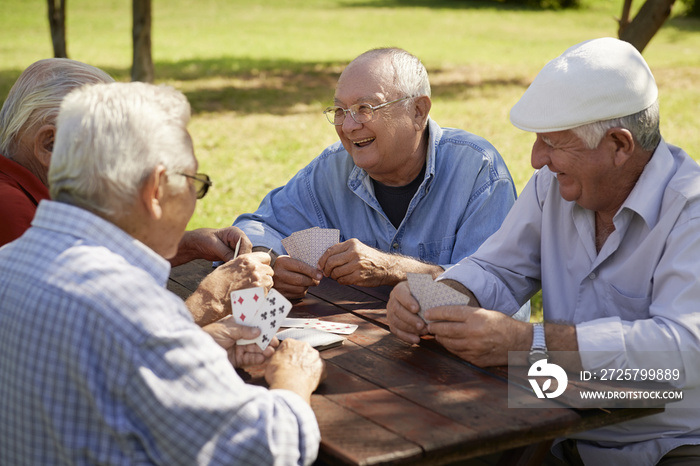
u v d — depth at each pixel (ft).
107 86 4.96
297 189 10.00
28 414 4.55
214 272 7.07
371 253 8.25
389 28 79.20
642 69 6.40
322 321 7.41
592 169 6.47
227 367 4.75
